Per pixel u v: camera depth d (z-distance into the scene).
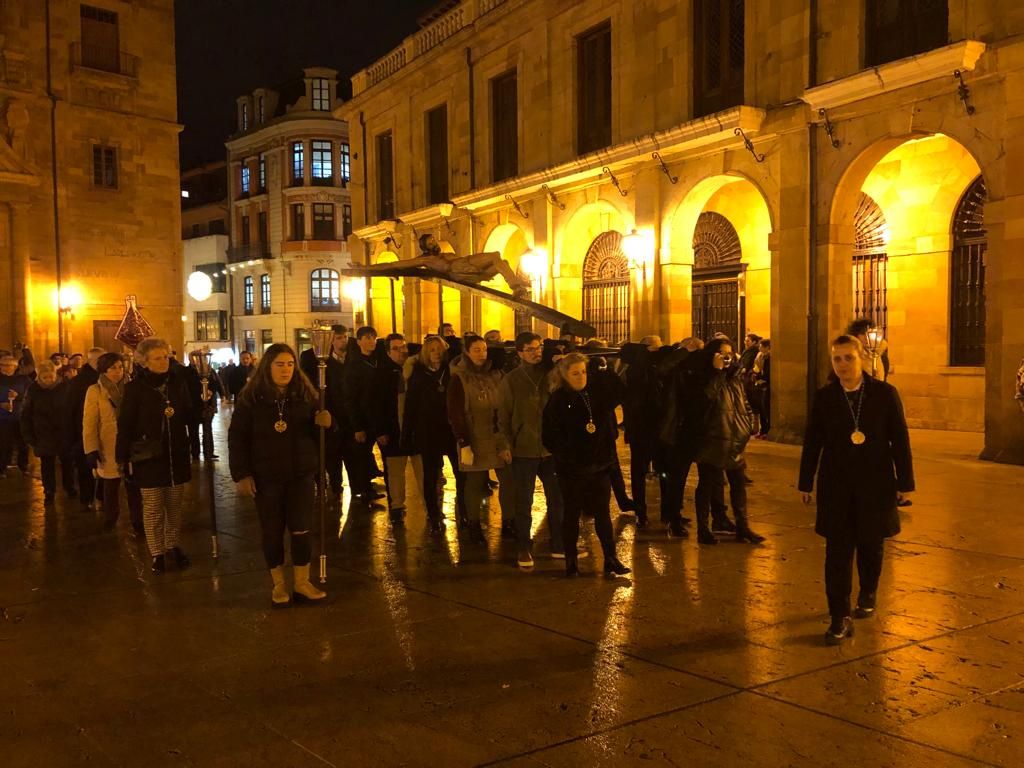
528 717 4.37
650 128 17.89
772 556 7.59
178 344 31.62
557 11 20.25
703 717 4.32
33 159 28.22
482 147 23.25
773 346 15.22
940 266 16.34
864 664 5.00
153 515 7.38
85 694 4.77
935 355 16.47
